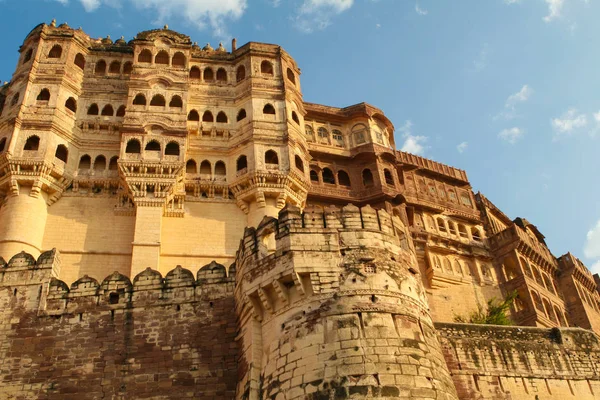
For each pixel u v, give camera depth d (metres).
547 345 28.77
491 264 59.34
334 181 56.69
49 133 46.97
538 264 62.25
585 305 63.62
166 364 24.31
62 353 24.47
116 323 25.28
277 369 21.39
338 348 20.67
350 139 59.84
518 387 27.05
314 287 22.09
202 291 26.14
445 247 57.16
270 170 48.28
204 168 49.91
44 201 45.03
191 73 55.19
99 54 54.16
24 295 25.86
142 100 50.44
